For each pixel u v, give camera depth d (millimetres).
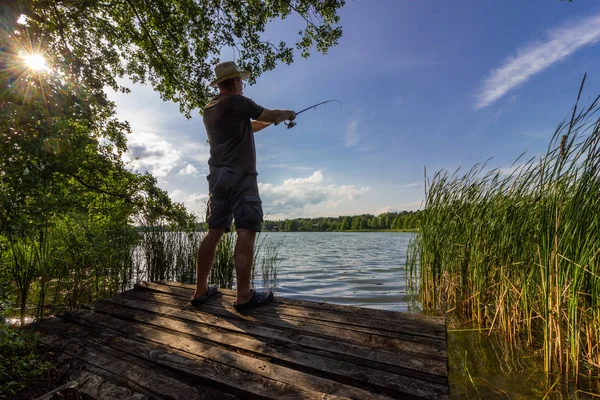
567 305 3049
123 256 6312
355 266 10492
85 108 3018
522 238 4016
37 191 2594
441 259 5426
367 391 1559
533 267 3688
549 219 3176
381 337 2111
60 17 4992
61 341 2207
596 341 2920
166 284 3561
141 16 6645
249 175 2639
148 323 2504
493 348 3602
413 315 2434
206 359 1893
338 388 1585
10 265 3764
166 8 6500
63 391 1546
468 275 4883
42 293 4508
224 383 1633
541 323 3924
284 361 1892
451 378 2920
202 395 1588
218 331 2314
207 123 2734
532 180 3893
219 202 2756
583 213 2934
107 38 6691
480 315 4367
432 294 5441
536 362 3232
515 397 2604
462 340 3852
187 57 7109
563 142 3105
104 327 2465
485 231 4617
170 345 2107
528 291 3707
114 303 3006
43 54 2980
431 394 1548
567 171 3076
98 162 6109
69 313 2752
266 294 2785
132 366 1858
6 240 2740
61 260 5145
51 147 2611
